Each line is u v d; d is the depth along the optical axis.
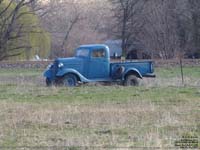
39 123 25.72
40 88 45.06
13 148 20.17
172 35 99.62
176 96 37.69
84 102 34.84
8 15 74.94
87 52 49.66
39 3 80.94
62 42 121.69
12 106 32.81
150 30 101.62
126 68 50.06
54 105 33.22
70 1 104.50
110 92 41.22
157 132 22.83
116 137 21.88
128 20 115.12
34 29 91.12
